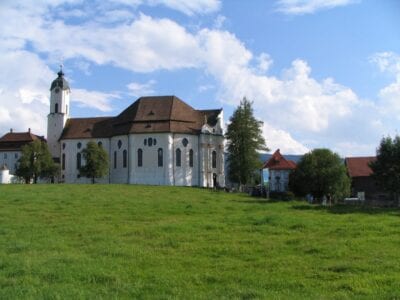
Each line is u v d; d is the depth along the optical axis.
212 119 111.94
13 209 42.81
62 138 118.75
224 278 18.52
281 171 120.50
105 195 60.22
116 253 23.08
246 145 102.44
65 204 47.22
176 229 30.53
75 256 22.34
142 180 105.62
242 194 75.00
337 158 84.25
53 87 124.44
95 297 15.73
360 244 25.05
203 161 106.94
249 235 28.44
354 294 16.19
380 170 84.75
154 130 106.19
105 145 114.44
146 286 17.30
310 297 15.79
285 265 20.67
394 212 43.19
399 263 20.39
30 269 19.61
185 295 16.11
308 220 34.50
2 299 15.38
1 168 116.56
